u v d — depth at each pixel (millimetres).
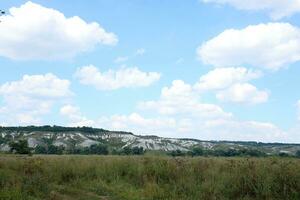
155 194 15914
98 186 18203
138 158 24312
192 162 21859
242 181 16375
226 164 20422
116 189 17641
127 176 20656
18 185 14711
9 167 21578
